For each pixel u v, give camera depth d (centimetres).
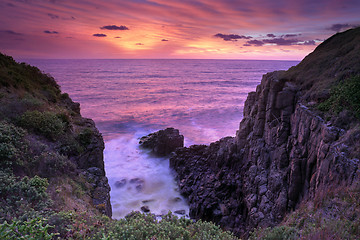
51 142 1387
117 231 553
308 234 507
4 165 981
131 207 2112
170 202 2248
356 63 1680
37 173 1070
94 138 1700
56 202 903
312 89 1795
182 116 5572
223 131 4453
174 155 2927
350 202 684
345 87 1472
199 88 11281
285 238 564
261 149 1983
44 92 1975
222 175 2312
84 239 545
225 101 7731
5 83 1633
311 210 755
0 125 1162
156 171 2859
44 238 398
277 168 1758
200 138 4059
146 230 550
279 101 1931
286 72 2239
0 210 700
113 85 11731
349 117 1324
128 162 3066
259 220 1600
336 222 549
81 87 10656
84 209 1006
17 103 1467
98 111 6025
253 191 1842
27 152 1127
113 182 2509
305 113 1630
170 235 543
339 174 1092
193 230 611
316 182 1293
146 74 19275
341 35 2325
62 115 1608
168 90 10325
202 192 2194
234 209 1967
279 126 1877
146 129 4547
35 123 1358
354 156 1069
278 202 1573
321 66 1992
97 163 1623
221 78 16738
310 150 1488
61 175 1177
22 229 382
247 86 12438
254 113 2319
